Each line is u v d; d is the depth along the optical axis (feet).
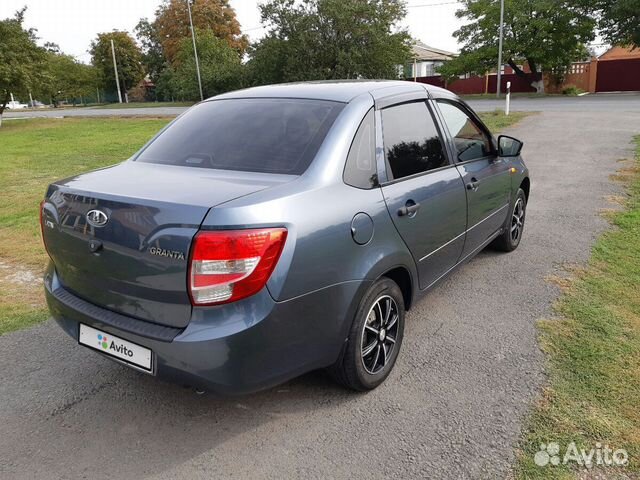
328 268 8.16
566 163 31.71
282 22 109.60
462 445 8.36
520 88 120.26
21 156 47.42
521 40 102.78
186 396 9.93
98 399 9.87
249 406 9.52
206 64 132.98
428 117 11.76
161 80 189.88
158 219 7.41
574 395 9.45
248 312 7.34
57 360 11.29
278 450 8.39
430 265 11.25
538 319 12.41
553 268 15.61
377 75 106.01
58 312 9.23
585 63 107.76
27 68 88.63
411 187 10.26
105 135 65.77
